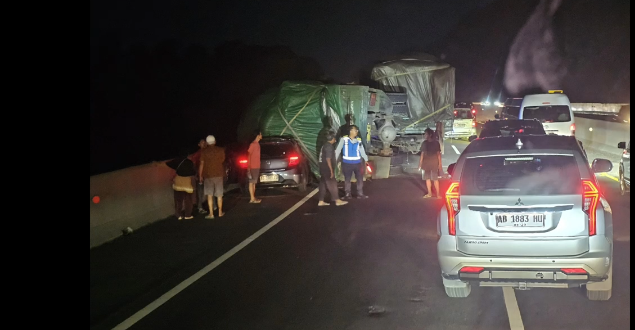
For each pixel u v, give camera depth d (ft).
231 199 54.44
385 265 28.84
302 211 46.16
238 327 20.97
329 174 48.19
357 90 65.82
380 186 58.80
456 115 104.32
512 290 24.16
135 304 24.04
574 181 20.88
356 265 29.04
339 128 65.67
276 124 65.67
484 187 21.65
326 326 20.72
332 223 40.52
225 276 27.91
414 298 23.53
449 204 21.67
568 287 22.44
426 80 79.56
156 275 28.89
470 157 22.09
